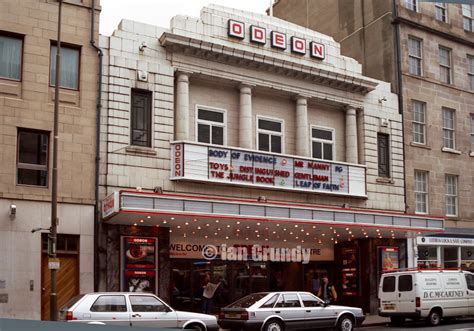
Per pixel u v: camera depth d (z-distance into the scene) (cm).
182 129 2425
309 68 2764
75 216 2144
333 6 3722
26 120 2120
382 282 2370
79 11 2286
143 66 2375
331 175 2752
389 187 3033
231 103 2639
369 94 3050
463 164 3406
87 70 2264
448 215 3309
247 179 2483
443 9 3519
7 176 2053
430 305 2241
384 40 3319
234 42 2630
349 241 2930
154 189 2203
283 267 2798
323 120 2928
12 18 2153
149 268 2259
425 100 3300
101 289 2141
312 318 1889
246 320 1777
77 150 2192
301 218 2386
